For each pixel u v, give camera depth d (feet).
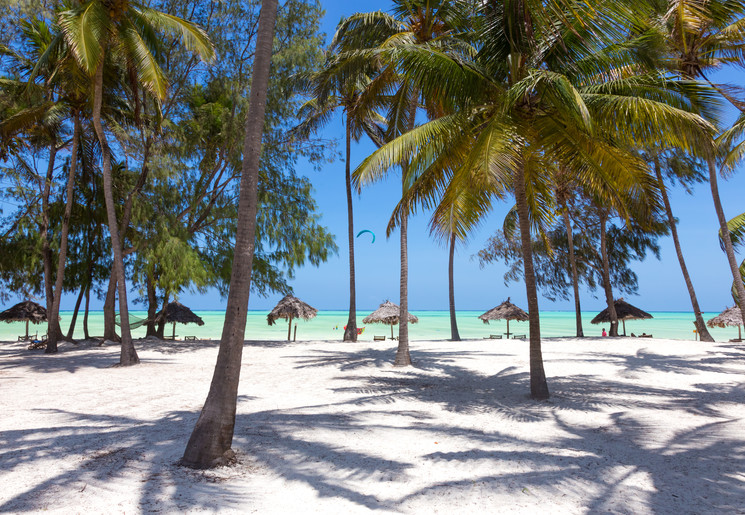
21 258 62.75
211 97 69.05
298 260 72.49
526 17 24.94
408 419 22.88
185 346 64.28
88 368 42.63
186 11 60.44
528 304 29.50
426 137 27.68
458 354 55.31
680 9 33.24
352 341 75.10
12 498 12.23
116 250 44.78
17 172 54.75
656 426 21.48
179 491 13.08
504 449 17.78
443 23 42.16
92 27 39.19
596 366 43.93
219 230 71.00
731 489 13.70
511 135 25.03
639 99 23.61
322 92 46.39
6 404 26.50
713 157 25.48
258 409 24.99
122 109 57.72
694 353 53.83
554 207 37.76
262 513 11.94
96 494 12.64
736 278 44.80
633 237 79.66
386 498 12.98
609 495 13.24
